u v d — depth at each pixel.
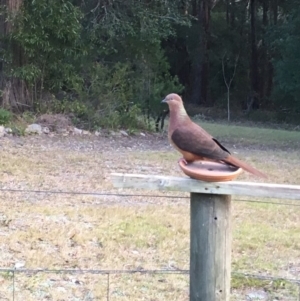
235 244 7.17
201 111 35.97
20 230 7.40
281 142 21.64
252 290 5.71
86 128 19.02
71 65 19.48
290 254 6.97
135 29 20.86
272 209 9.32
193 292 3.04
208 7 35.75
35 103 18.97
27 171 11.55
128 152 15.62
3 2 18.00
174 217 8.44
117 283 5.75
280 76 27.39
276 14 35.22
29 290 5.47
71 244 6.95
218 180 2.94
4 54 18.25
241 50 37.69
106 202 9.39
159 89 21.06
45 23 18.14
